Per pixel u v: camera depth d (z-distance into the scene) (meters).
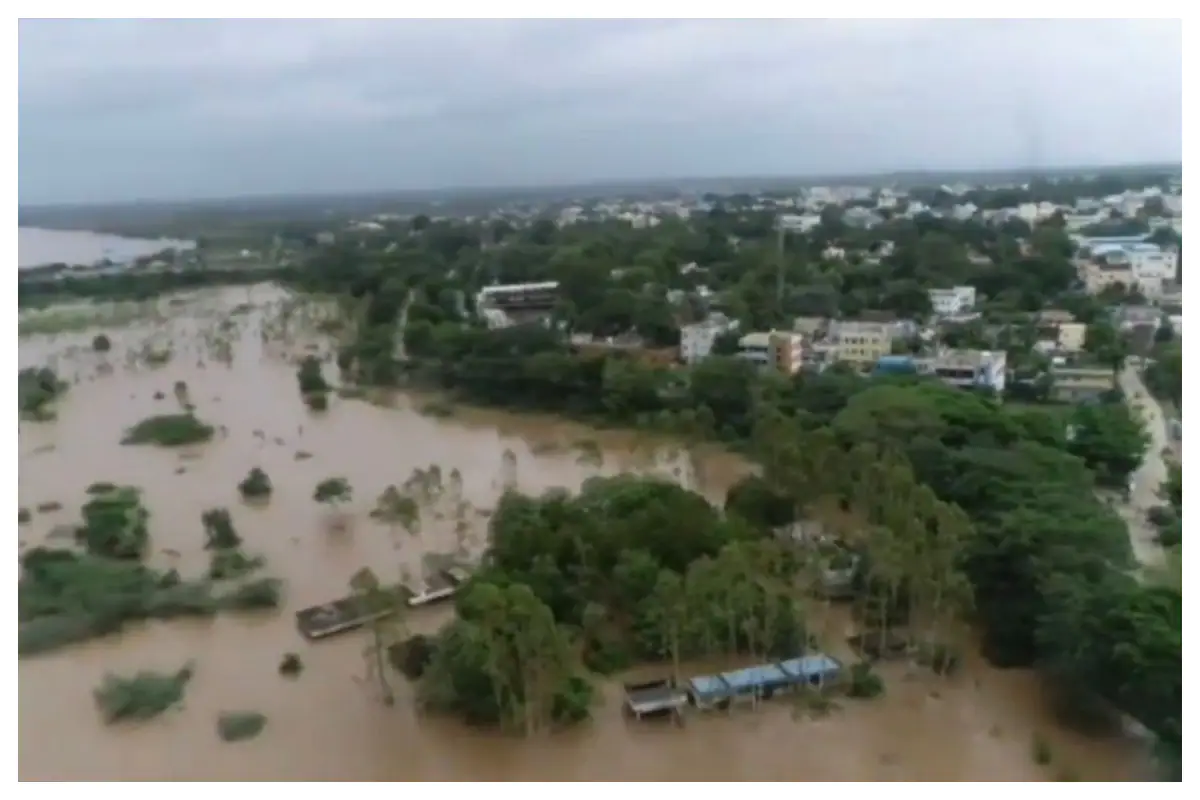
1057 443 102.25
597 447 130.38
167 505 112.12
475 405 152.88
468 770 65.62
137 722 71.81
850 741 67.06
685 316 173.12
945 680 73.06
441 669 72.00
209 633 84.38
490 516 106.25
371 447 133.62
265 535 103.38
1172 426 118.44
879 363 138.62
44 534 104.38
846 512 94.56
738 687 70.38
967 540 77.75
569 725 69.44
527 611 68.06
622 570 80.62
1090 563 72.62
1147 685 60.97
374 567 95.19
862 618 81.12
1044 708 69.62
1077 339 146.88
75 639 83.00
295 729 70.44
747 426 127.75
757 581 76.94
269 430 141.88
